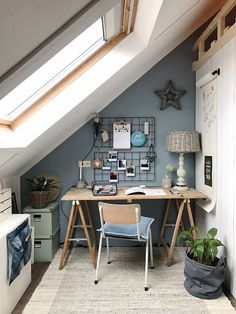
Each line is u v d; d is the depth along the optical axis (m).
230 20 2.70
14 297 1.91
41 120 2.23
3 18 0.73
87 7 0.99
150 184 3.06
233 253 2.03
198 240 2.12
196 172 2.98
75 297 2.05
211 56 2.45
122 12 1.86
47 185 2.84
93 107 2.88
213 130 2.43
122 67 2.29
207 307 1.91
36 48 1.01
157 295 2.07
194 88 3.01
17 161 2.53
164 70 3.01
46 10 0.84
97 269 2.29
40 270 2.50
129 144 3.02
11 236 1.84
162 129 3.04
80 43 1.97
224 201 2.20
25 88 1.99
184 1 1.78
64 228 3.07
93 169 3.06
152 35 1.99
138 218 2.16
